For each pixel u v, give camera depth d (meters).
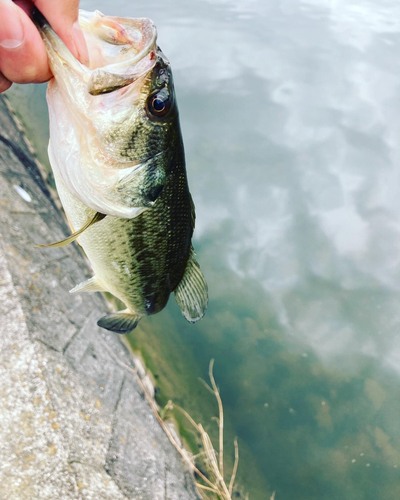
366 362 0.57
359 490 0.47
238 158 0.76
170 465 0.41
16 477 0.27
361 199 0.72
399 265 0.65
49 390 0.32
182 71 0.92
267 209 0.70
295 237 0.68
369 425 0.52
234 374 0.55
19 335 0.33
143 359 0.52
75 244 0.59
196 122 0.81
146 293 0.23
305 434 0.51
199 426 0.45
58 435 0.30
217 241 0.67
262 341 0.58
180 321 0.59
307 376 0.56
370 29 1.19
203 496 0.43
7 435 0.28
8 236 0.42
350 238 0.67
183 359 0.55
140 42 0.18
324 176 0.75
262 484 0.47
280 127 0.82
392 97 0.91
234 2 1.26
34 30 0.15
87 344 0.42
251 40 1.06
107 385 0.40
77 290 0.24
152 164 0.19
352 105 0.88
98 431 0.34
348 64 1.01
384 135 0.81
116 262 0.21
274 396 0.54
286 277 0.64
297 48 1.05
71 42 0.16
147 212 0.20
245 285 0.63
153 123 0.18
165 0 1.16
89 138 0.17
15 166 0.55
